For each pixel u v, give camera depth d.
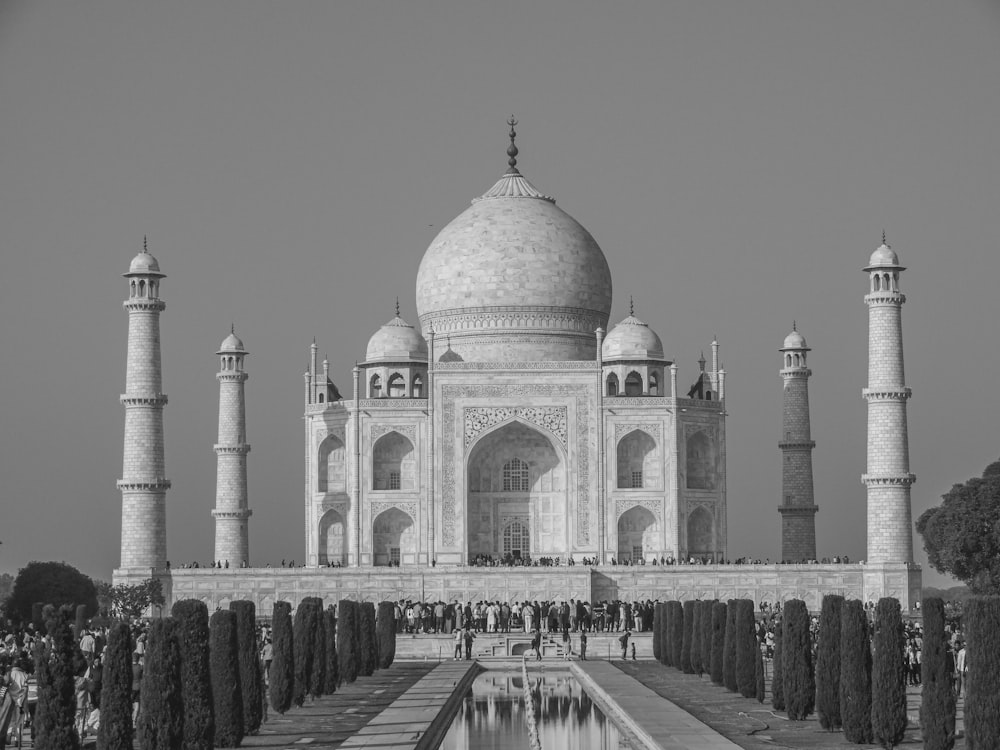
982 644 87.50
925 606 93.31
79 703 101.44
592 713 127.62
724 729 107.69
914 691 135.38
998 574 196.00
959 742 99.69
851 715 100.62
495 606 195.75
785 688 113.25
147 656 90.56
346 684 143.12
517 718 124.44
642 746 106.94
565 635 180.88
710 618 144.38
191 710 93.69
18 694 93.56
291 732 107.56
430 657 177.50
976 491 199.25
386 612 163.62
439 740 111.31
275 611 120.94
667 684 141.50
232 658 100.75
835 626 107.50
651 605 198.00
